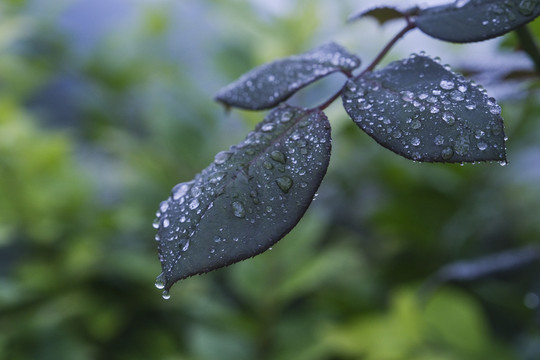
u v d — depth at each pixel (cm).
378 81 22
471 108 21
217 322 48
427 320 44
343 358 50
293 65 24
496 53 31
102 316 49
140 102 74
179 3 77
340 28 64
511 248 57
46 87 80
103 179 63
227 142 59
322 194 64
